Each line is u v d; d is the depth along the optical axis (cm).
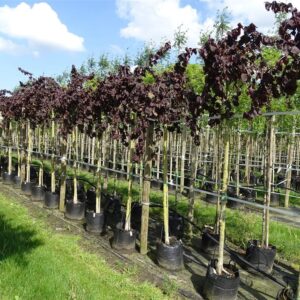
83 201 959
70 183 1237
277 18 762
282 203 1303
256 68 457
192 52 557
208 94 517
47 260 581
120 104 667
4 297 441
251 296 553
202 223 927
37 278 505
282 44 399
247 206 1216
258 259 642
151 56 630
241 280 612
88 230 805
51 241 716
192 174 819
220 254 527
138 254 690
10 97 1365
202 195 1275
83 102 797
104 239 769
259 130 1028
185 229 861
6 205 1025
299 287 450
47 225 848
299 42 389
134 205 917
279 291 534
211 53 473
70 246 704
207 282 524
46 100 1038
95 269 607
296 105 791
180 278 596
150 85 602
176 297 529
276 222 970
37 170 1541
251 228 877
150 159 678
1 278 495
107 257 670
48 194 1011
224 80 474
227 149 526
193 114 569
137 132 644
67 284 505
